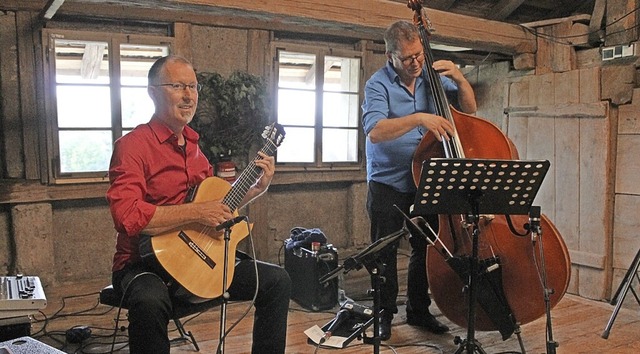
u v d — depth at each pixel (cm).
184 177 218
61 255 401
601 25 402
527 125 438
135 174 199
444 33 400
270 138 229
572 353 275
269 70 460
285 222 487
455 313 263
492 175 201
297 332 304
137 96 417
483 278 239
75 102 393
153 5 305
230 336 295
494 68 484
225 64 445
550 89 422
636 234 373
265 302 215
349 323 295
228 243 197
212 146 426
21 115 375
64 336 297
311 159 491
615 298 352
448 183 200
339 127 509
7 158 374
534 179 206
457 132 256
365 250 197
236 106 431
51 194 386
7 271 384
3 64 368
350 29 370
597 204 389
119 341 289
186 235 203
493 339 293
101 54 441
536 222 226
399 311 338
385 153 281
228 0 311
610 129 384
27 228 379
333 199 511
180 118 211
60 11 376
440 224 251
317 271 341
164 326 185
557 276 240
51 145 382
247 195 226
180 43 421
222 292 188
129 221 189
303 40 484
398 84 280
